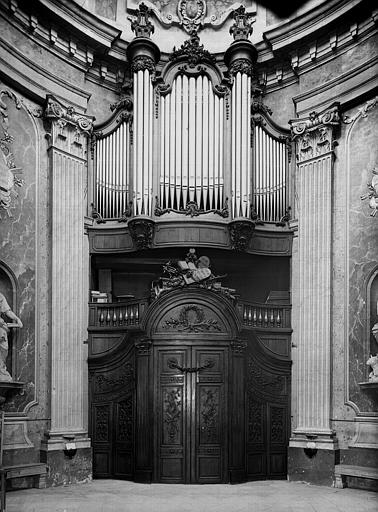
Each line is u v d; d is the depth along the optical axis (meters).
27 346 11.46
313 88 12.91
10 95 11.53
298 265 12.77
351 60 12.33
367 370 11.47
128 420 12.06
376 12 11.63
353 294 11.90
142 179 12.52
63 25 12.41
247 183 12.58
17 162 11.59
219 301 12.03
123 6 14.02
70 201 12.48
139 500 10.02
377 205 11.62
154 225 12.45
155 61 13.12
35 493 10.60
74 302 12.29
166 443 11.66
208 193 12.70
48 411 11.67
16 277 11.37
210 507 9.51
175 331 11.95
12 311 11.22
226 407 11.79
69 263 12.30
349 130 12.35
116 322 12.50
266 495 10.49
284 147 13.23
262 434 12.19
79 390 12.13
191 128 12.91
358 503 9.83
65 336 12.04
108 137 13.12
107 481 11.85
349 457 11.52
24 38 11.87
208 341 11.91
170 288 12.05
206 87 13.06
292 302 12.77
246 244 12.53
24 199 11.67
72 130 12.65
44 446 11.39
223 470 11.63
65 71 12.77
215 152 12.83
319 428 11.88
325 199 12.43
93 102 13.34
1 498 9.38
